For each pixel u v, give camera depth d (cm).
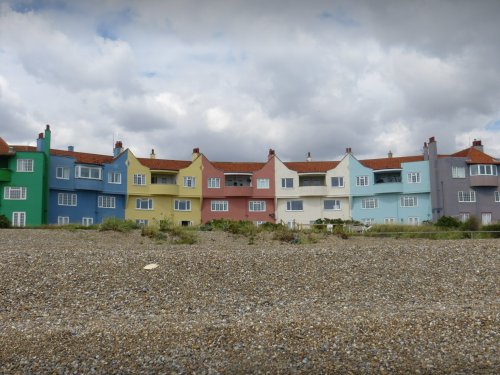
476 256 2316
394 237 3659
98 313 1631
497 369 1177
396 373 1164
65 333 1416
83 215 6000
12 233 3478
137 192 6353
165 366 1214
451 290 1878
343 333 1396
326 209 6656
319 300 1766
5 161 5584
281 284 1958
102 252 2388
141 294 1830
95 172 6081
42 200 5584
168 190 6406
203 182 6612
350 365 1209
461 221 5091
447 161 6306
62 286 1892
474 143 6894
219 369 1196
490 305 1645
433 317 1501
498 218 6303
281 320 1501
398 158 6856
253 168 6812
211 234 3612
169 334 1402
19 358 1261
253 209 6650
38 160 5600
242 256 2317
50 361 1244
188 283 1953
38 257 2233
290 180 6675
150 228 3600
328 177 6662
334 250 2467
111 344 1340
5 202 5469
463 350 1282
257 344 1334
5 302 1734
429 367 1192
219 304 1727
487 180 6247
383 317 1512
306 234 3591
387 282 1983
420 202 6425
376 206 6562
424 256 2330
